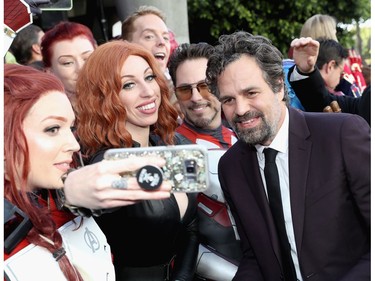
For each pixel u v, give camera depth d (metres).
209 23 10.52
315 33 4.39
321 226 2.06
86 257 1.66
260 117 2.05
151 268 2.31
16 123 1.47
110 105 2.30
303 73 2.98
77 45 3.21
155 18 3.66
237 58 2.05
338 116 2.13
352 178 2.04
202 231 2.59
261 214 2.19
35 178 1.51
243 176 2.24
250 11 10.40
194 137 2.86
